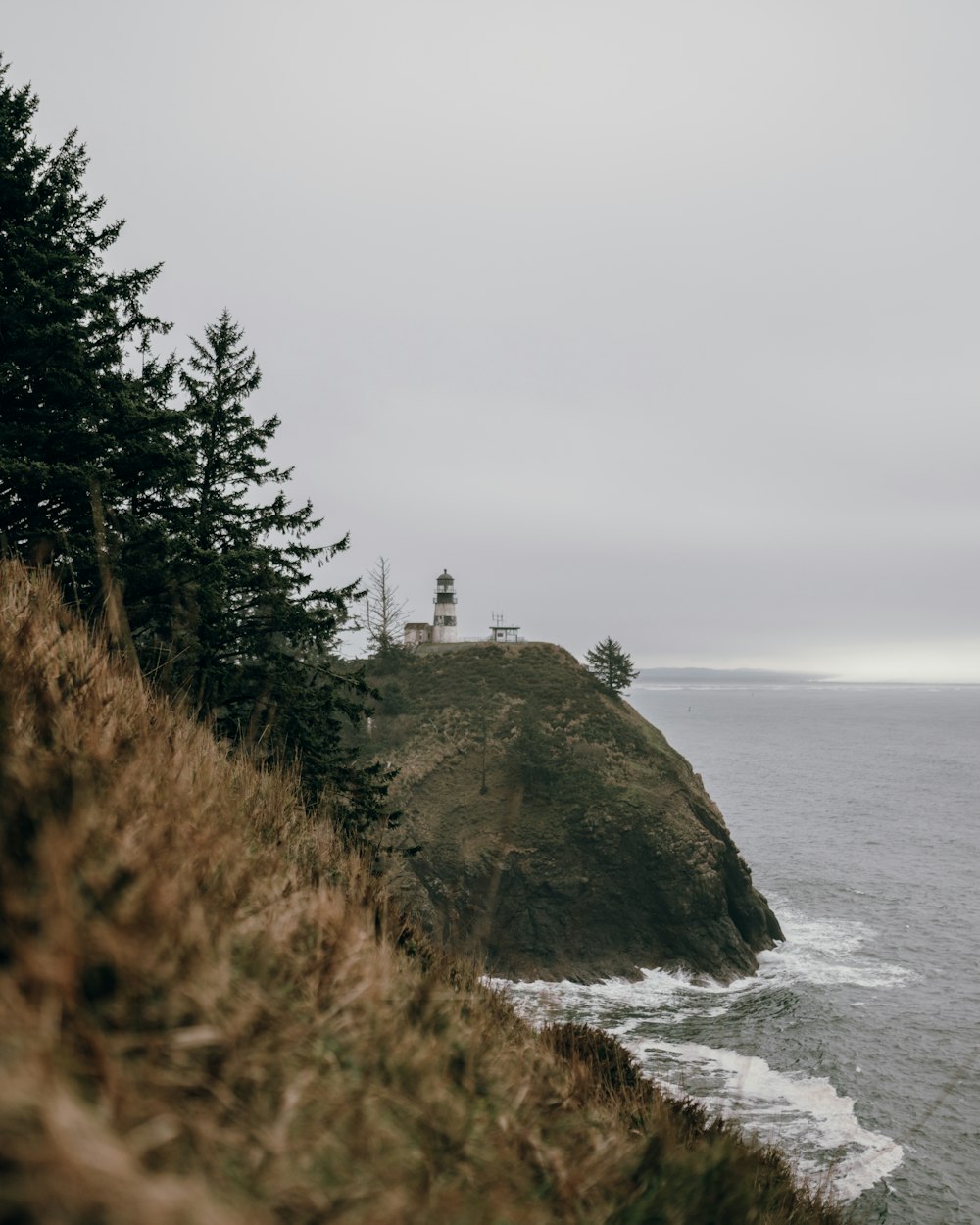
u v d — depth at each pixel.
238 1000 1.48
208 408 14.49
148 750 2.59
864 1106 33.44
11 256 13.43
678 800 68.69
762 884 79.00
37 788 1.61
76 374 13.31
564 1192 1.70
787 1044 41.88
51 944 1.16
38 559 4.03
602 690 87.19
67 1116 0.84
